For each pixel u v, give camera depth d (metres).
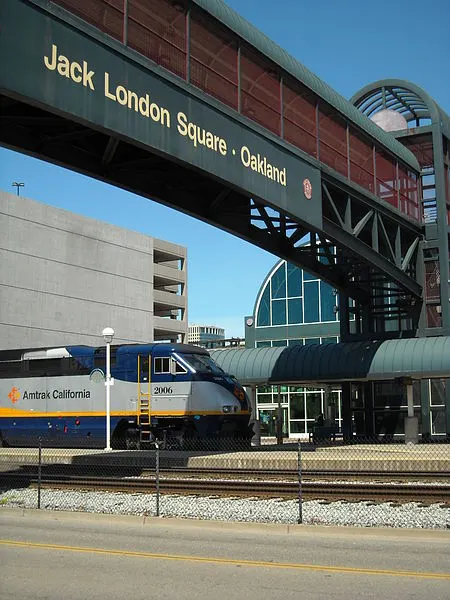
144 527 13.69
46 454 27.12
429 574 9.30
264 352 35.38
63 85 17.28
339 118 29.89
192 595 8.30
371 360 32.38
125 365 30.64
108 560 10.34
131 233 81.69
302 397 49.31
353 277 37.88
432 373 31.16
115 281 78.75
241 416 29.52
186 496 17.50
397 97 39.62
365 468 21.88
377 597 8.16
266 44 25.09
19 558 10.53
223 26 22.94
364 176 31.69
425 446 29.38
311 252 32.34
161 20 20.78
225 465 23.47
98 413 31.25
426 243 36.28
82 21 17.81
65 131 20.33
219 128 22.45
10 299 66.00
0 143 19.14
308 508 15.40
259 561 10.20
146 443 30.02
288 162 25.72
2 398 34.47
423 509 15.02
